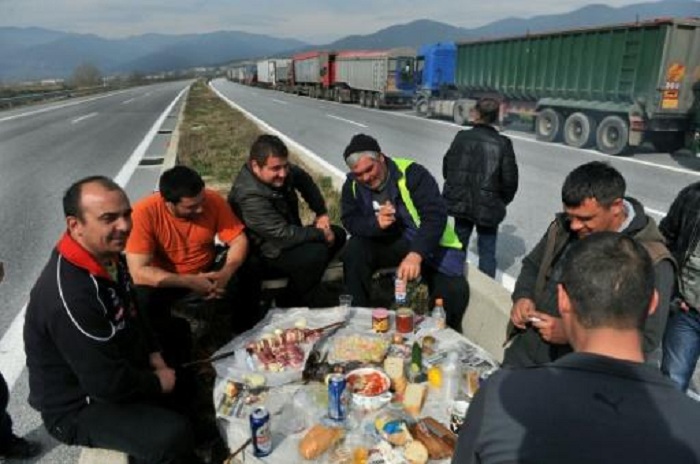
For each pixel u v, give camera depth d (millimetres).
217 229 4027
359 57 29562
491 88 17344
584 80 13016
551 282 2803
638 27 11281
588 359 1274
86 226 2375
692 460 1093
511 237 6645
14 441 2951
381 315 3271
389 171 4129
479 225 4918
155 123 20938
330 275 5039
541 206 7953
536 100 15383
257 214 4145
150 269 3676
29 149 14555
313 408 2533
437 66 21688
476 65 18156
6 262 5859
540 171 10398
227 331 4301
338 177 9461
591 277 1319
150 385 2650
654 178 9656
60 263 2383
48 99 39312
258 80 69062
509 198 4891
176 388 3436
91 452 2551
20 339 4238
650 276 1328
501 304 3592
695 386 3467
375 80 27438
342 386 2398
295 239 4277
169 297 3904
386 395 2574
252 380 2691
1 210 8062
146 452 2490
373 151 3949
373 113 24984
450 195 4980
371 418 2447
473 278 4043
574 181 2389
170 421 2537
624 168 10578
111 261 2662
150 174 10430
